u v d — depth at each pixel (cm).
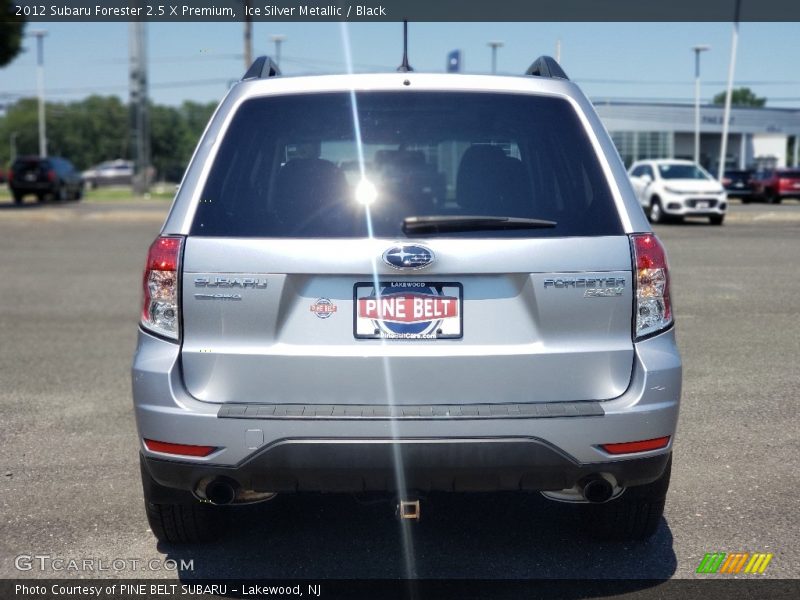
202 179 361
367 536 434
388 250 344
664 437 352
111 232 2259
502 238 347
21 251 1772
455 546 421
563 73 391
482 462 340
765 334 895
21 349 873
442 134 368
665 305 356
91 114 14288
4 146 13788
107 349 872
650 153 6106
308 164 363
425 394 346
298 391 348
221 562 404
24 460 542
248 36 3162
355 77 376
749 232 2062
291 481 344
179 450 347
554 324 348
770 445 559
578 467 344
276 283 346
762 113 6462
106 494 486
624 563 398
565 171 361
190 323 351
